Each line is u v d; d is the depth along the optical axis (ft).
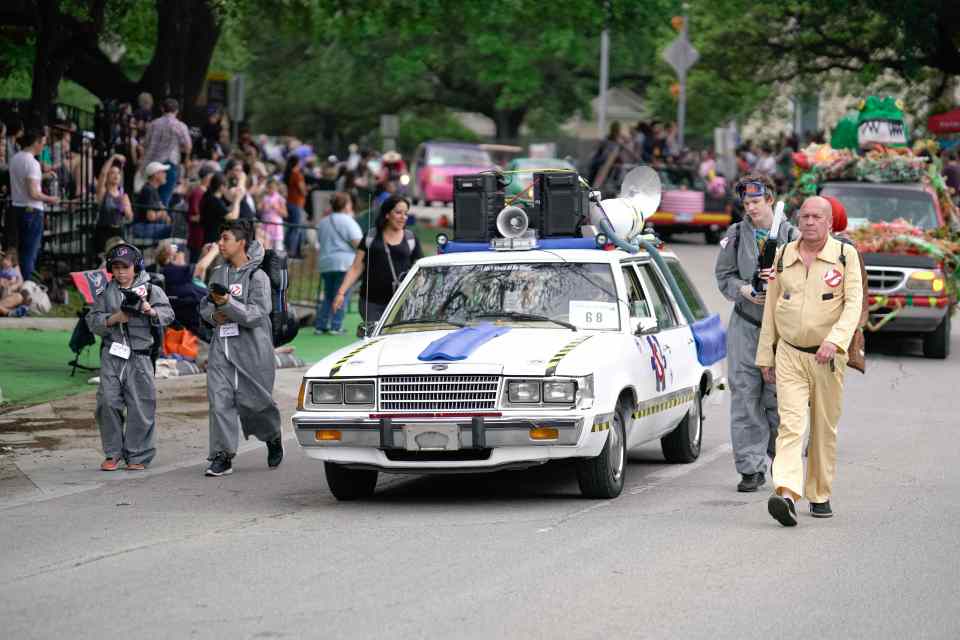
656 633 59.47
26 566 72.54
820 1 303.89
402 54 538.06
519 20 310.04
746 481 91.15
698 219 329.52
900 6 271.49
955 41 290.56
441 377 84.69
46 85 192.65
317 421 85.56
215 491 93.97
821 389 81.05
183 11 259.39
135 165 224.74
